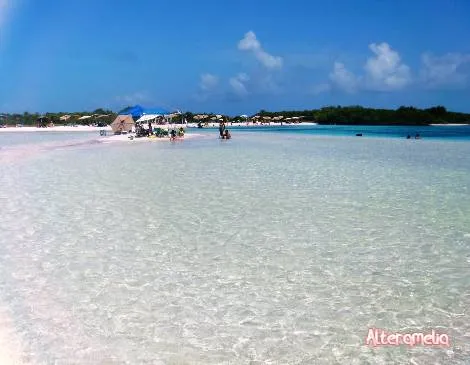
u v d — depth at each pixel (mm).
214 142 44281
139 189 15945
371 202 13688
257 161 25141
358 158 27078
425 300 6941
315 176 19031
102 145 39750
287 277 7812
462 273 7992
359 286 7441
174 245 9531
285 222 11359
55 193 15258
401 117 137875
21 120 115562
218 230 10648
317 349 5613
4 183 17469
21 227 10961
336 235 10219
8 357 5402
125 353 5512
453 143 42750
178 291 7250
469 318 6391
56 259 8695
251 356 5461
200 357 5438
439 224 11148
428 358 5438
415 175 19469
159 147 37031
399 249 9250
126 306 6734
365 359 5410
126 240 9883
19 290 7293
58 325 6184
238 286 7438
